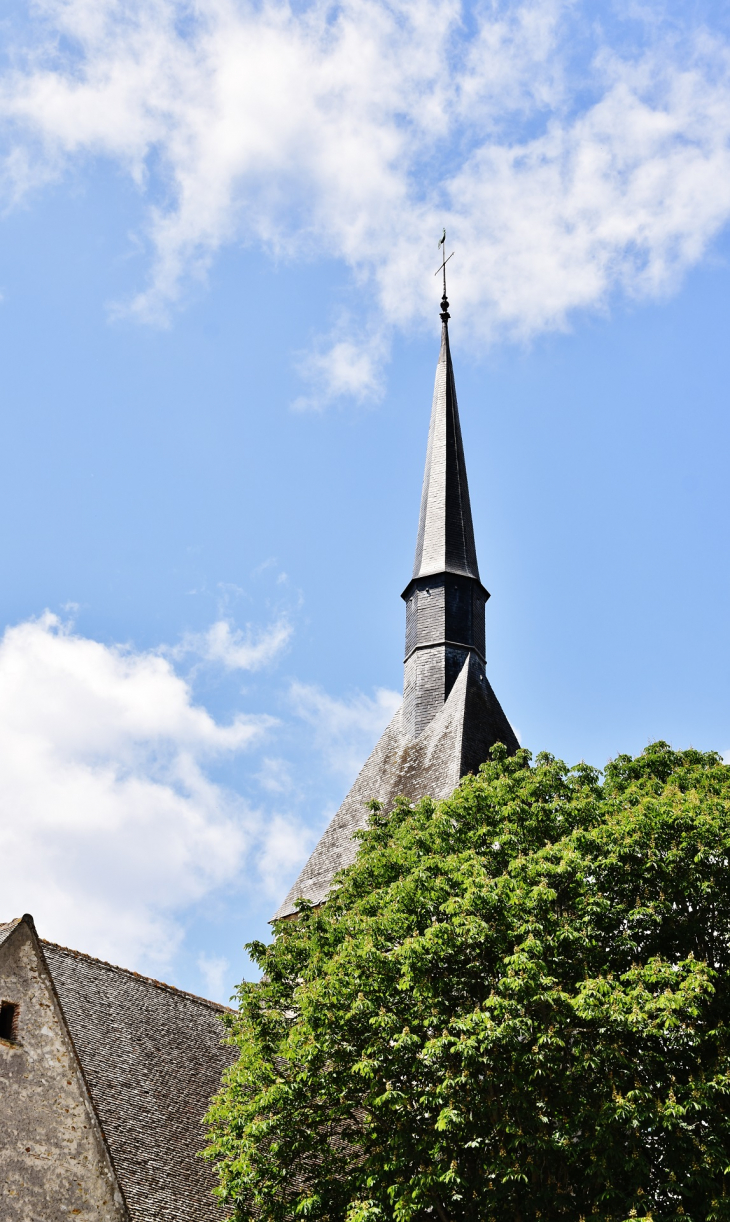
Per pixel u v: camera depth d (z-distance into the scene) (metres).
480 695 45.59
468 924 23.56
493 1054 22.67
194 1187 24.92
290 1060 24.59
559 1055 22.83
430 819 29.14
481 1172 23.14
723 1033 22.80
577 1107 22.59
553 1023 22.61
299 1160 26.34
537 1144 21.66
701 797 26.05
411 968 23.69
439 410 53.12
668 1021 21.48
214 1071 29.23
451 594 47.66
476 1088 22.58
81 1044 27.03
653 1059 22.95
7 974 23.72
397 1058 22.92
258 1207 24.59
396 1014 23.55
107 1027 28.20
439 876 25.62
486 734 44.00
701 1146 21.75
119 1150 24.50
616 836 25.06
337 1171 24.61
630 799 27.34
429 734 44.88
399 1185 22.05
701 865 24.69
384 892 26.59
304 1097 24.03
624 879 24.97
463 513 50.22
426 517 50.25
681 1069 23.36
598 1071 22.59
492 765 30.78
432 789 41.81
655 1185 22.20
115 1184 23.08
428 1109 23.05
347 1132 24.48
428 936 23.50
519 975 22.56
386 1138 23.48
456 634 47.06
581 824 26.91
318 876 43.72
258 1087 24.80
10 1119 22.44
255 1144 23.45
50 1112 22.98
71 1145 22.97
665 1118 21.25
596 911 24.30
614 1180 21.64
